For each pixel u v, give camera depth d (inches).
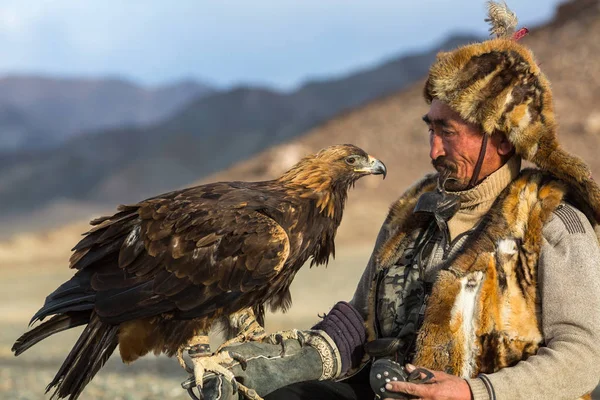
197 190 269.4
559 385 199.3
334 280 1280.8
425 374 202.4
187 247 252.2
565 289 203.8
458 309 209.9
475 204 222.1
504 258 210.7
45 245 2322.8
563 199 214.2
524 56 217.5
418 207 223.0
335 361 224.4
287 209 271.4
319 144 2920.8
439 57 228.8
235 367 218.1
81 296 244.4
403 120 2906.0
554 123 215.9
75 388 241.4
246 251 254.2
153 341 251.3
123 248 252.4
